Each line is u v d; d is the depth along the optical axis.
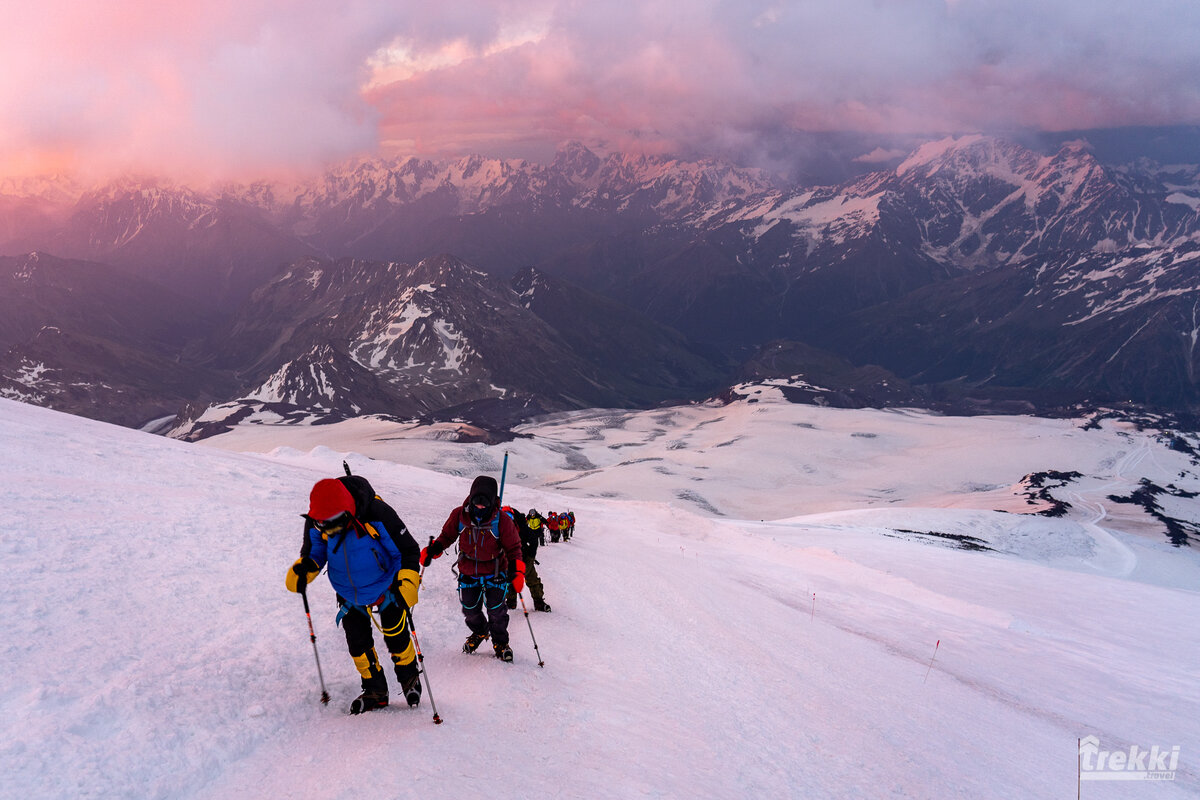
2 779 3.18
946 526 102.38
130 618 5.89
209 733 4.11
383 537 4.78
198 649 5.52
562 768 4.38
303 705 4.89
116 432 20.81
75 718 3.90
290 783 3.71
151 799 3.39
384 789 3.62
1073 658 14.88
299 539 10.37
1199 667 16.11
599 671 6.99
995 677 11.73
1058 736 8.52
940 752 6.56
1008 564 41.50
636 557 20.95
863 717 7.20
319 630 6.57
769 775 5.05
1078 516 162.12
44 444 14.45
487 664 6.46
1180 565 103.94
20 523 8.09
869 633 14.12
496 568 6.60
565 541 23.77
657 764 4.75
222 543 9.19
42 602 5.79
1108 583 34.19
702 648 8.95
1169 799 6.59
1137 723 10.00
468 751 4.33
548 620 9.09
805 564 29.75
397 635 4.86
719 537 37.59
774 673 8.33
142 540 8.52
